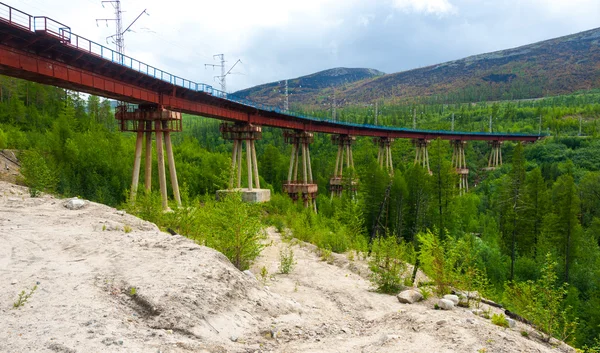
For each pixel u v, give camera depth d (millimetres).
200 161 77188
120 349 6988
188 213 21109
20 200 20828
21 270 10555
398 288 16609
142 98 31750
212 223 17750
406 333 9648
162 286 9711
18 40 22703
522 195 52500
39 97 90625
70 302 8680
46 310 8234
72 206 19656
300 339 9438
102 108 108750
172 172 34969
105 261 11664
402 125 171000
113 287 9727
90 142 52312
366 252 26781
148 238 14484
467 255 16438
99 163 48938
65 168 45000
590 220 66125
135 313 8734
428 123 180250
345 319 11977
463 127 168500
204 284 10305
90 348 6879
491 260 44656
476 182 115812
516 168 53531
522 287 14570
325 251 25453
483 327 9602
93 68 27219
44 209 19031
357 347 8969
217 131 156625
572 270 44344
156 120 33719
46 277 10102
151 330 8047
